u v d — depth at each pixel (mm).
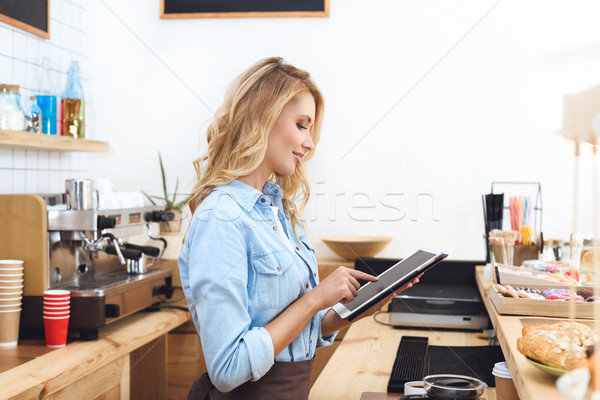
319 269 2459
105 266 2279
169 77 2410
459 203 2342
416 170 2311
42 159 2486
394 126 2318
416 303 2113
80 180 1965
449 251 2402
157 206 2414
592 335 933
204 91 2441
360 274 1135
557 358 900
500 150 2303
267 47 2428
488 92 2277
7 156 2291
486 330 2010
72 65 2354
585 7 1759
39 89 2428
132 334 1985
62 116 2346
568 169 2285
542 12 2027
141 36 2451
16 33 2316
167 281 2420
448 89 2299
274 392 1123
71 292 1857
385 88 2338
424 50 2316
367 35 2363
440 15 2303
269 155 1150
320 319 1311
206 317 1019
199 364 2426
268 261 1080
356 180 2293
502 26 2229
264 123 1113
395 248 2420
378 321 2271
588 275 1257
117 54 2447
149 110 2379
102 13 2480
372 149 2303
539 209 2291
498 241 2090
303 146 1171
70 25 2555
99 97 2416
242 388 1122
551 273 1770
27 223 1860
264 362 1010
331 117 2326
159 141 2359
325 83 2369
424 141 2316
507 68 2244
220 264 1027
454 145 2312
